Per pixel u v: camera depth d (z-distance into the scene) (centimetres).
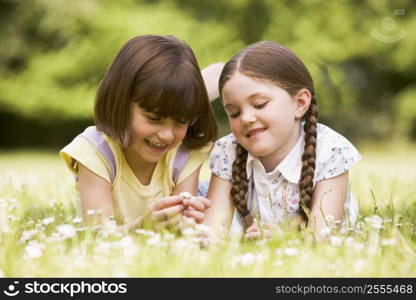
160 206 237
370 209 289
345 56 1423
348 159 261
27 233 207
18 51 1477
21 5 1455
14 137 1691
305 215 260
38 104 1453
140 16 1355
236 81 240
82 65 1427
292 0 1439
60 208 280
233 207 274
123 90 239
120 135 245
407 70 1572
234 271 176
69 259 188
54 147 1711
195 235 220
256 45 252
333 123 1609
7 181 342
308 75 258
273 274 175
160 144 244
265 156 264
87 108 1440
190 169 279
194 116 246
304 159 257
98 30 1383
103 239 204
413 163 803
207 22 1401
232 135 280
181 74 238
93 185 259
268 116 240
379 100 1677
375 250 186
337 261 181
